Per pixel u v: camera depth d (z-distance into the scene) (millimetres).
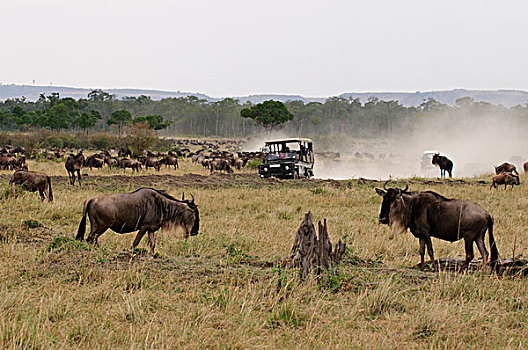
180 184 48906
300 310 12914
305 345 11086
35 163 79562
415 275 16797
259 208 34406
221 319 12430
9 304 12312
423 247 18531
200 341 11039
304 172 63344
